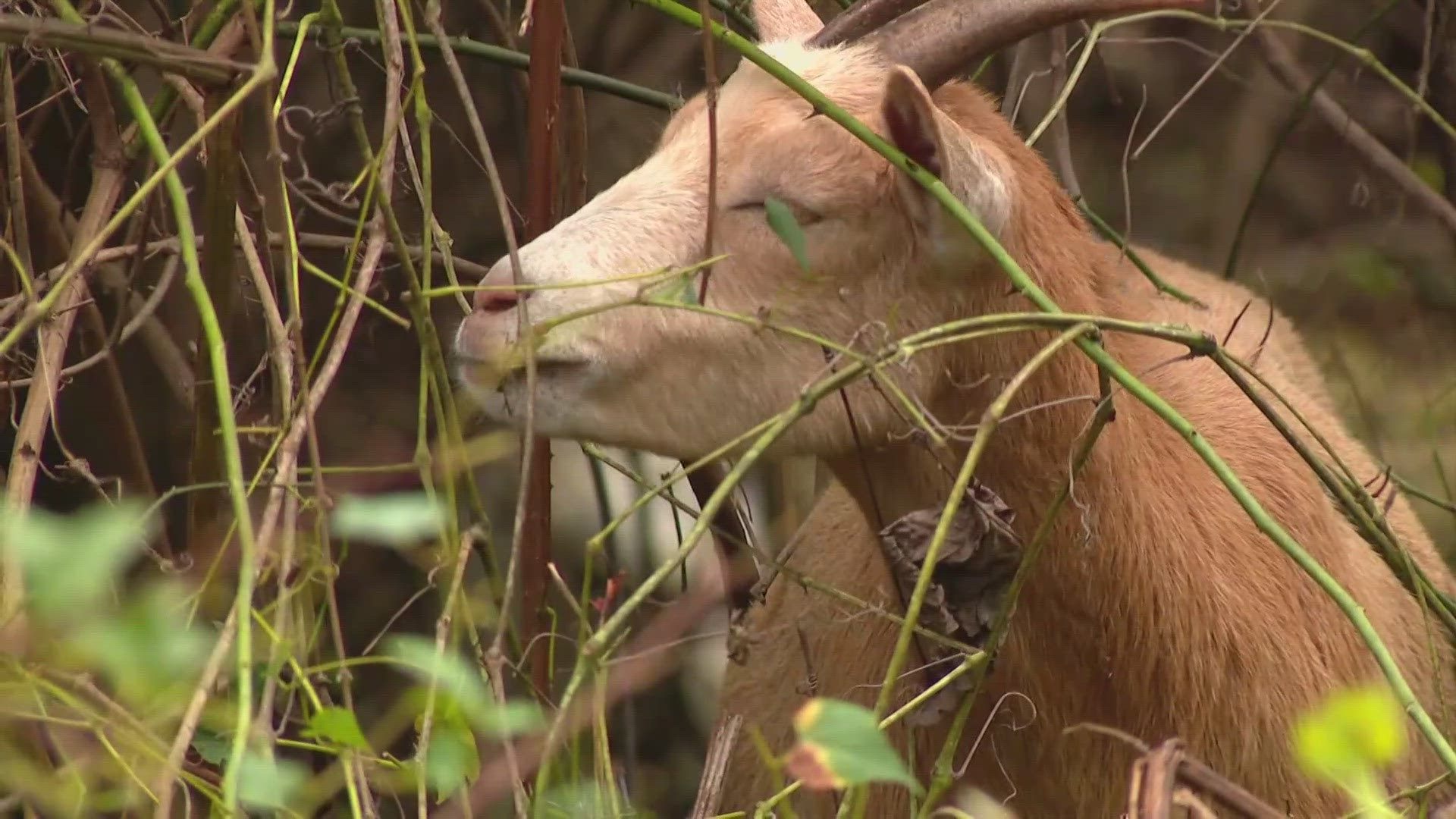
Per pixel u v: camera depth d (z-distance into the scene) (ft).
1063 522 18.49
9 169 20.16
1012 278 16.75
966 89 19.43
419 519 12.39
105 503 20.30
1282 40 41.81
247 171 19.85
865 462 19.03
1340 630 19.61
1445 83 31.89
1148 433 19.21
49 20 15.21
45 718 14.10
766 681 23.48
